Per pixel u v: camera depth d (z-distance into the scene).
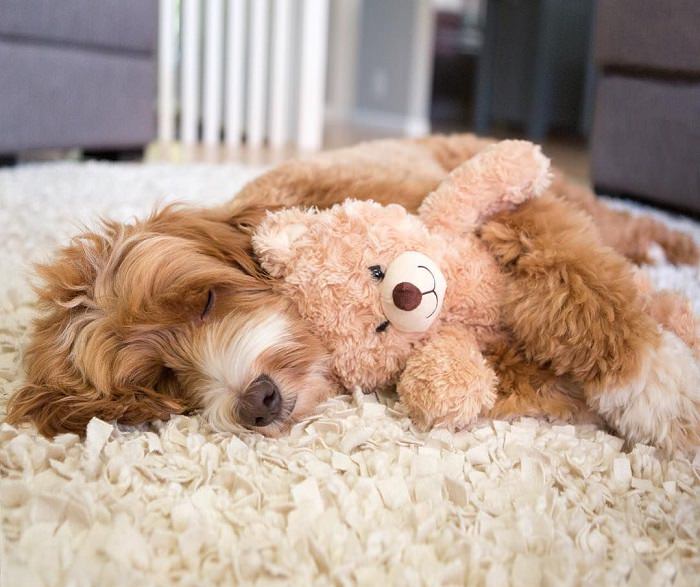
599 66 2.78
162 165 3.20
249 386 0.98
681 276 1.73
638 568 0.76
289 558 0.76
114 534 0.79
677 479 0.92
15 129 2.92
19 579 0.72
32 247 1.77
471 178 1.10
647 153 2.63
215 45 4.36
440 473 0.90
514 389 1.05
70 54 3.06
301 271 1.04
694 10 2.37
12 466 0.93
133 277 1.02
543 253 1.02
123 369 1.02
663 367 0.95
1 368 1.20
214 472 0.93
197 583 0.73
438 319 1.07
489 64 6.05
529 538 0.80
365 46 6.81
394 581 0.73
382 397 1.12
